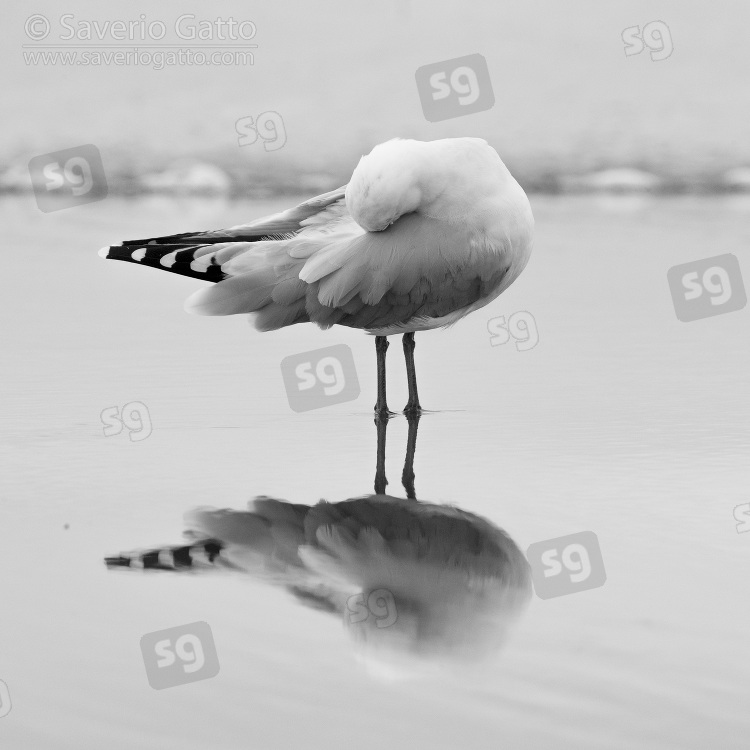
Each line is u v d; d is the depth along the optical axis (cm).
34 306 1742
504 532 873
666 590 757
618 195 2873
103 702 621
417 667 654
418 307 1182
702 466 1025
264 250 1224
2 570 805
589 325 1608
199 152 3133
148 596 761
